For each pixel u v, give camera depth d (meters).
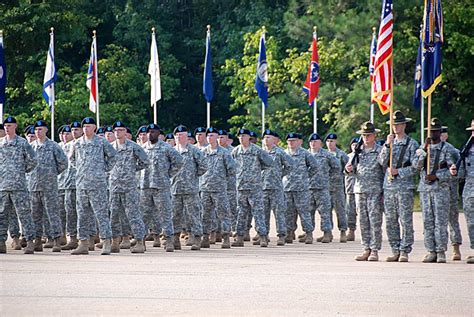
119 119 61.47
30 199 27.36
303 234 32.50
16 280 19.55
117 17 66.50
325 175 31.61
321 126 61.31
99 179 25.70
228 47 68.00
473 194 23.48
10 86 63.09
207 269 21.67
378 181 23.75
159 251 27.30
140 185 28.52
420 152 23.08
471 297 17.31
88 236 26.03
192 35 70.94
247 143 29.27
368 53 55.22
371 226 23.89
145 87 63.69
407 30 53.75
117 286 18.66
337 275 20.47
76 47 67.81
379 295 17.52
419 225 39.91
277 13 66.25
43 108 59.81
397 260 23.69
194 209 27.83
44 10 61.72
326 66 57.59
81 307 16.14
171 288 18.38
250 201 29.20
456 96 56.59
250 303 16.56
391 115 23.53
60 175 29.83
